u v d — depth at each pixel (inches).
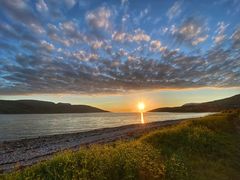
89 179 279.3
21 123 3752.5
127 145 453.7
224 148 587.5
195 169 417.4
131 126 2425.0
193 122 901.2
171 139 569.3
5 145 1257.4
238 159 526.0
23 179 278.2
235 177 411.2
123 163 332.5
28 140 1483.8
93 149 394.3
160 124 2475.4
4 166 723.4
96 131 2034.9
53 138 1576.0
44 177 277.9
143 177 324.2
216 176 396.2
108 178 298.4
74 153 368.2
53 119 5354.3
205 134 660.7
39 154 949.2
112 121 4517.7
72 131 2416.3
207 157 505.0
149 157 402.9
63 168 301.9
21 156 913.5
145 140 545.0
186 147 529.3
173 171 366.6
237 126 1091.9
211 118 1102.4
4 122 3941.9
